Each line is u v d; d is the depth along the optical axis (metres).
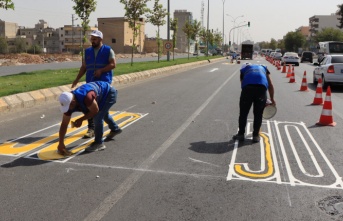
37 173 4.95
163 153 5.93
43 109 9.69
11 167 5.16
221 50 102.69
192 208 3.98
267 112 7.23
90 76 6.73
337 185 4.67
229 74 24.22
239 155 5.88
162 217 3.77
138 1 26.89
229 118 8.90
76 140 6.62
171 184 4.64
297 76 24.52
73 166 5.25
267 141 6.78
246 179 4.84
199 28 54.22
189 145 6.43
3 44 86.81
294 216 3.82
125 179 4.78
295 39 122.25
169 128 7.74
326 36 100.12
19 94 10.15
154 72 21.97
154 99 11.91
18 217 3.73
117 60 41.81
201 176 4.93
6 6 12.70
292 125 8.23
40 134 7.02
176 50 119.50
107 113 6.43
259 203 4.12
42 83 13.07
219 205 4.06
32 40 133.88
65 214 3.80
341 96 14.22
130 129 7.59
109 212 3.86
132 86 15.77
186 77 21.20
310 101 12.23
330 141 6.86
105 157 5.68
